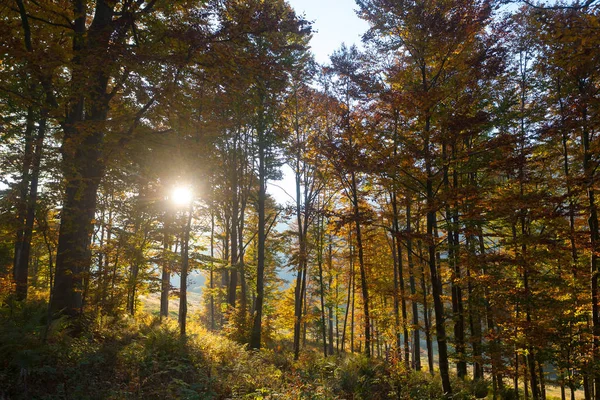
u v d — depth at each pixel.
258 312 18.88
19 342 7.39
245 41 11.42
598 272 13.14
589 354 12.52
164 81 10.82
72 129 10.83
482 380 15.27
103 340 9.87
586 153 13.66
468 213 12.16
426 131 12.24
